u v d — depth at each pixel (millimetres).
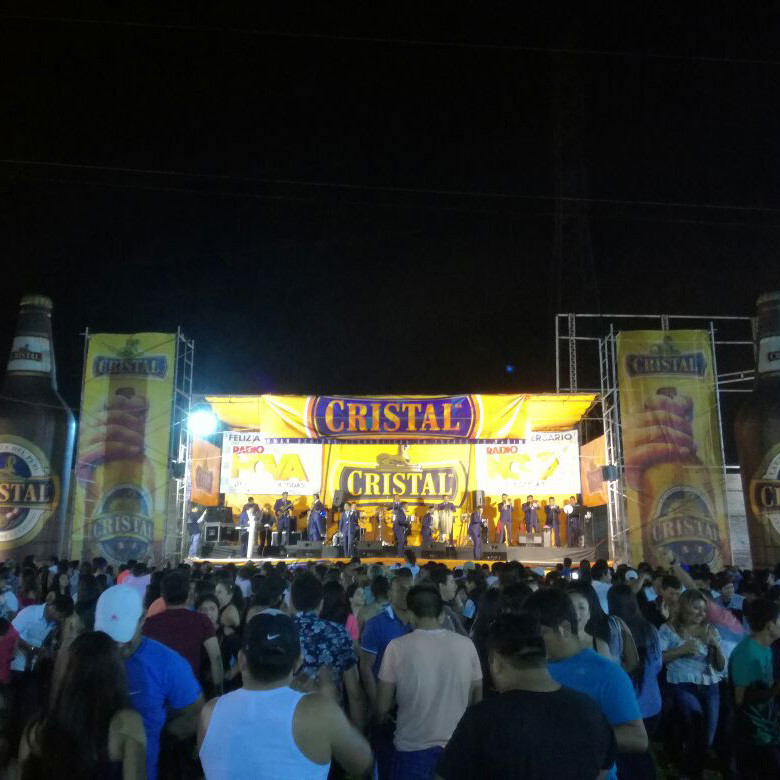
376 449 27125
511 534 26344
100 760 3254
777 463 20422
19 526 21812
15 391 22656
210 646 5891
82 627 6062
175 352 22219
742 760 6004
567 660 4004
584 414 26062
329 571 10406
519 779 2924
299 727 3178
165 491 21297
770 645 6004
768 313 21422
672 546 20234
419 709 4891
